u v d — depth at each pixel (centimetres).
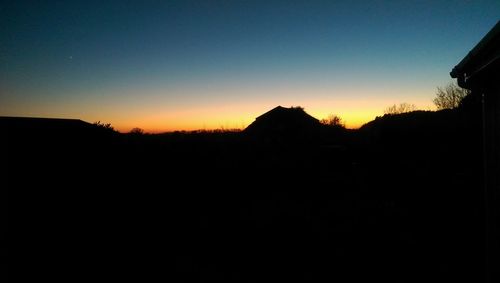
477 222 640
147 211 829
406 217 721
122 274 467
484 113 319
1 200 716
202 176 1329
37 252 541
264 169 1509
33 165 891
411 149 1786
